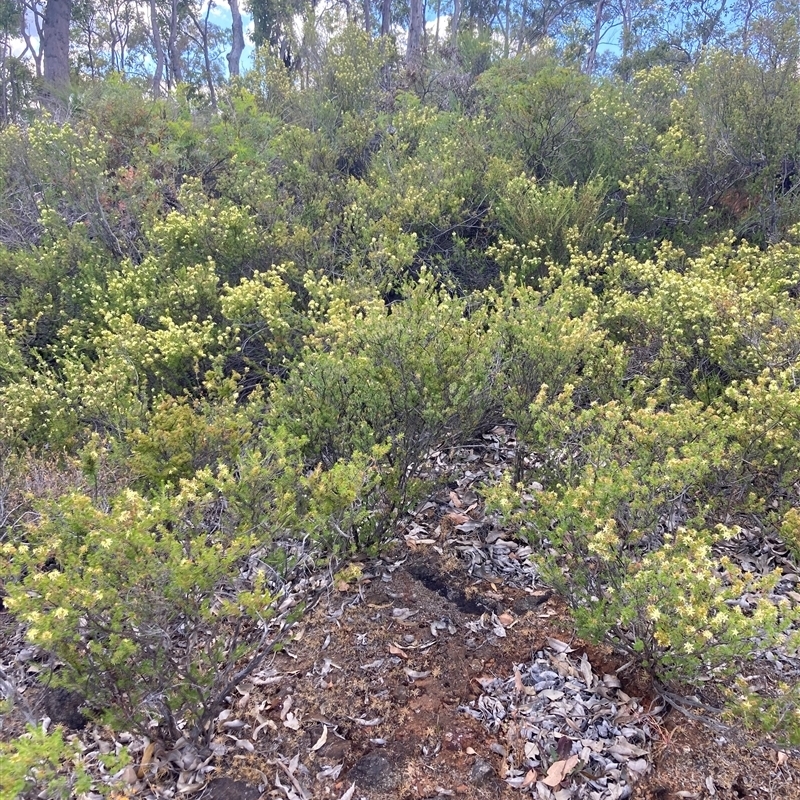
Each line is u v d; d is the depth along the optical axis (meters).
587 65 15.98
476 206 6.30
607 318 4.38
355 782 2.29
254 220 6.12
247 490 2.66
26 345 5.34
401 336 3.23
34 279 5.69
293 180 7.12
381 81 9.87
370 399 3.29
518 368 3.57
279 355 4.88
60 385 4.19
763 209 5.89
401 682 2.63
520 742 2.36
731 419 3.21
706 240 5.75
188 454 3.27
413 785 2.26
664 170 5.98
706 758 2.26
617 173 6.59
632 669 2.57
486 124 7.41
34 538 2.60
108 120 7.77
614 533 2.43
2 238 6.44
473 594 3.01
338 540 2.99
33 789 1.89
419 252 5.99
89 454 3.15
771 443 3.08
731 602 2.83
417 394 3.19
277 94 9.10
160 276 5.49
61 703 2.67
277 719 2.53
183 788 2.31
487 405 3.51
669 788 2.18
